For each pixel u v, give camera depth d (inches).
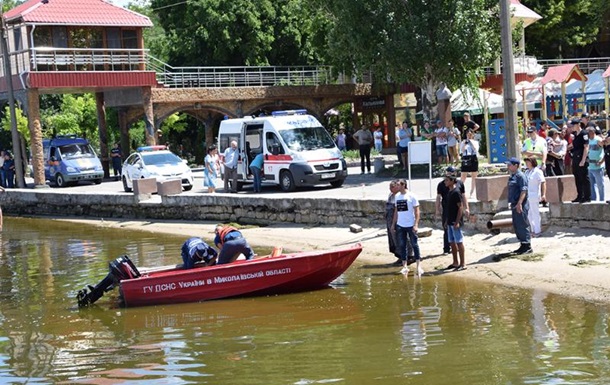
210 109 1907.0
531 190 754.2
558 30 2223.2
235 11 2265.0
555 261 672.4
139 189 1304.1
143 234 1125.7
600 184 760.3
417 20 1328.7
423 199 885.8
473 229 821.9
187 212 1228.5
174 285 659.4
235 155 1237.1
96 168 1664.6
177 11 2447.1
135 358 502.9
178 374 462.3
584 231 731.4
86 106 2375.7
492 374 424.2
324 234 952.9
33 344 553.3
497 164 1316.4
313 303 630.5
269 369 460.1
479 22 1347.2
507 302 585.0
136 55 1740.9
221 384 438.6
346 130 2225.6
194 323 589.9
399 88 1915.6
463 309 574.6
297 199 1051.9
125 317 623.8
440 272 704.4
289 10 2283.5
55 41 1683.1
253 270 663.8
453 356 461.7
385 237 879.1
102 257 919.7
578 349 458.9
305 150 1199.6
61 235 1174.3
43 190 1544.0
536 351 460.4
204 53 2325.3
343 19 1385.3
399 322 550.9
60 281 783.7
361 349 489.4
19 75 1617.9
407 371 439.2
